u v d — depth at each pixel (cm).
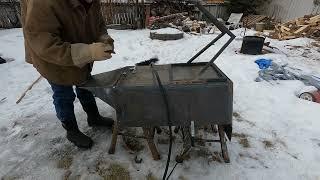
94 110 278
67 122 246
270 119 307
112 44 227
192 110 201
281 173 224
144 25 916
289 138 272
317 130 286
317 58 585
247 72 462
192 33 851
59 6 176
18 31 823
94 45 178
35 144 263
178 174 222
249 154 247
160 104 201
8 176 223
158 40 730
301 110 327
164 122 208
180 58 564
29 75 444
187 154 243
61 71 207
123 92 198
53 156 246
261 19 1069
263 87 395
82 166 233
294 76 432
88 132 281
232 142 264
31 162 239
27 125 295
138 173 225
